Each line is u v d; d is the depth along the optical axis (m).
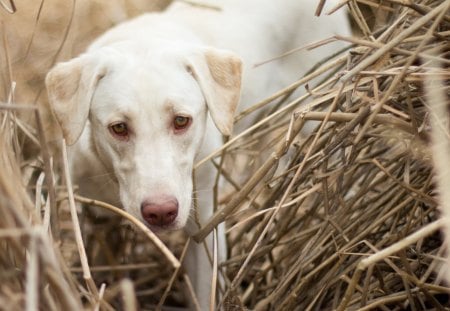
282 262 3.97
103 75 3.55
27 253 2.58
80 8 4.78
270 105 4.72
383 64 3.39
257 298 3.95
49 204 2.98
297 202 3.67
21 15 4.65
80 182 3.88
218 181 4.07
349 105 3.39
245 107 4.47
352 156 3.51
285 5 4.71
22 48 4.61
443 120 3.17
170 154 3.41
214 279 3.39
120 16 4.87
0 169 2.46
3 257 2.50
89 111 3.62
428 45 3.34
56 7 4.74
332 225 3.59
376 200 3.59
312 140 3.61
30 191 4.02
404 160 3.52
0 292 2.34
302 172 3.60
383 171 3.46
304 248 3.69
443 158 2.91
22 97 4.54
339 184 3.59
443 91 3.20
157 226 3.32
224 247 3.94
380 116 3.29
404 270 3.36
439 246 3.47
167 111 3.44
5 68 3.85
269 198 3.72
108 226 4.13
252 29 4.54
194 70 3.59
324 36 4.86
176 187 3.35
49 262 2.23
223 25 4.43
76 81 3.59
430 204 3.30
